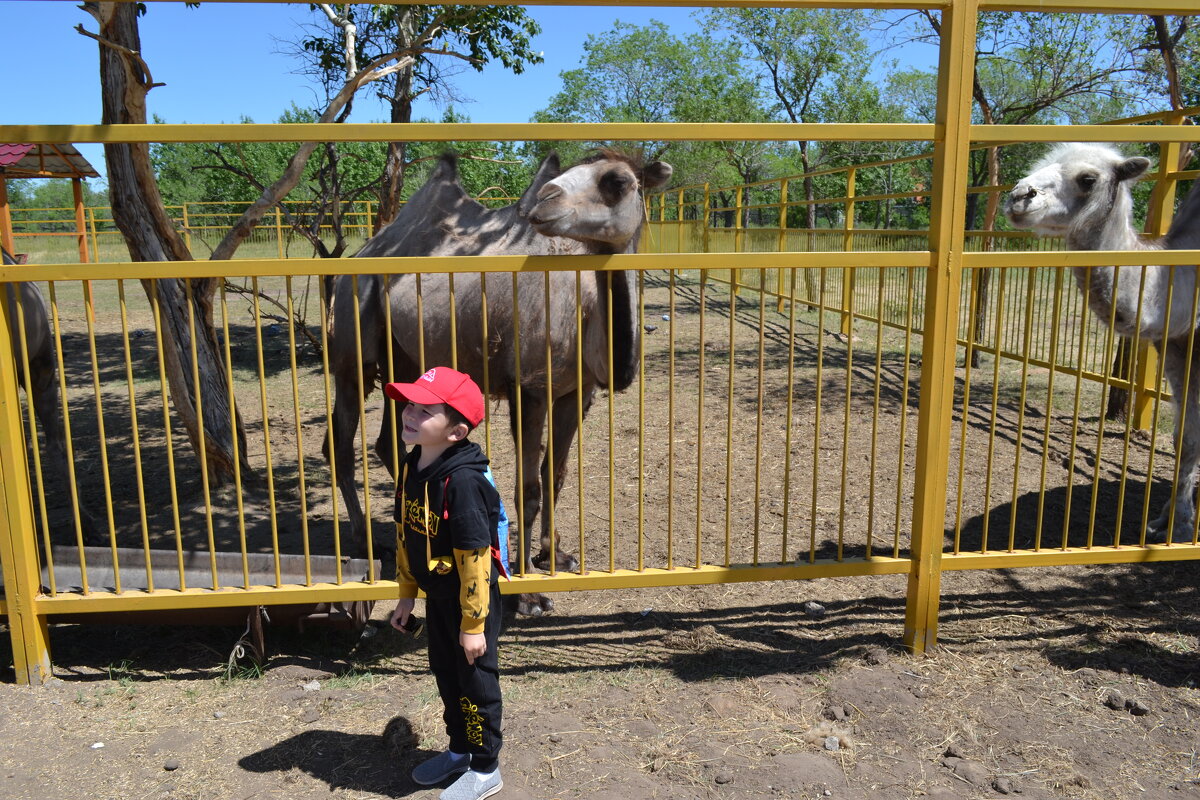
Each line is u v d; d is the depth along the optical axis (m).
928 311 3.42
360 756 2.96
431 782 2.79
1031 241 9.53
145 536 3.36
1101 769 2.87
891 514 5.51
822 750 2.98
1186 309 4.64
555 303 3.96
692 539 5.11
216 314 15.24
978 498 5.77
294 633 3.93
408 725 3.09
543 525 4.47
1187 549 3.77
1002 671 3.50
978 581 4.44
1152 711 3.20
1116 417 7.68
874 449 3.59
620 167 3.60
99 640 3.85
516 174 20.91
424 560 2.61
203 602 3.37
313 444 7.54
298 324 11.31
